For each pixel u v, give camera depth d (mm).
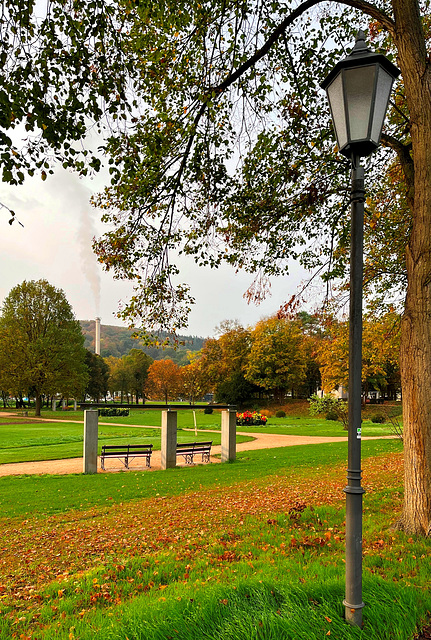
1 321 49688
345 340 12867
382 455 16750
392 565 4402
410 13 5996
